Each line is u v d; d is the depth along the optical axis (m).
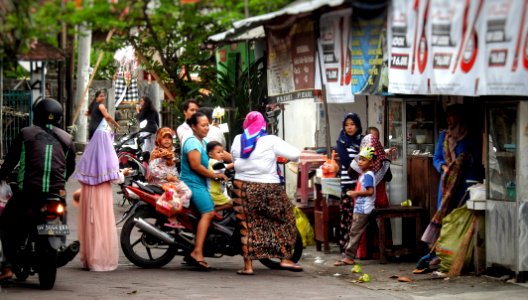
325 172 14.30
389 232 13.66
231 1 20.72
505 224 11.74
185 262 13.59
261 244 12.48
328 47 12.05
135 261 12.95
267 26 13.82
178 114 21.22
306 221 15.14
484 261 12.16
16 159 11.02
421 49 10.41
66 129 33.09
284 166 16.25
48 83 34.81
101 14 18.77
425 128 14.16
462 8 10.11
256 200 12.42
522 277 11.61
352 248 13.40
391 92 10.66
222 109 17.94
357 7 10.95
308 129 17.55
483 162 12.21
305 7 11.38
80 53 30.95
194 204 12.79
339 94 11.88
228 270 13.07
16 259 11.12
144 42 20.94
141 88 27.44
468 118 12.53
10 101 28.98
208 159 12.95
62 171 11.08
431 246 12.70
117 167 12.64
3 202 11.39
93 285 11.48
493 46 9.93
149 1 19.48
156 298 10.68
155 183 14.88
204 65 20.92
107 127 21.56
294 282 12.07
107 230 12.63
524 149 11.48
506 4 9.81
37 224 10.88
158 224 13.00
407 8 10.51
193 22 20.31
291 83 13.20
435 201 13.48
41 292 10.91
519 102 11.41
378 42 11.05
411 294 11.17
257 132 12.52
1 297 10.52
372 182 13.30
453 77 10.20
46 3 12.86
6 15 9.66
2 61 10.05
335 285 11.87
